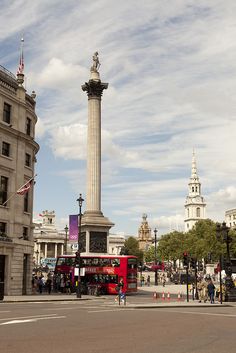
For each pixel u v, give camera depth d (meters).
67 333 19.33
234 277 79.50
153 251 192.12
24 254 56.06
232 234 142.50
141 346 16.12
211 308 37.50
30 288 56.19
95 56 80.56
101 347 15.77
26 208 57.44
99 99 78.88
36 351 14.67
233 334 19.81
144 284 98.31
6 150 53.53
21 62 58.22
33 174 59.28
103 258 61.94
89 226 72.81
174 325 23.08
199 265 152.88
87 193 75.75
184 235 171.62
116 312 31.11
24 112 56.88
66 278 62.56
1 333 18.97
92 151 76.62
